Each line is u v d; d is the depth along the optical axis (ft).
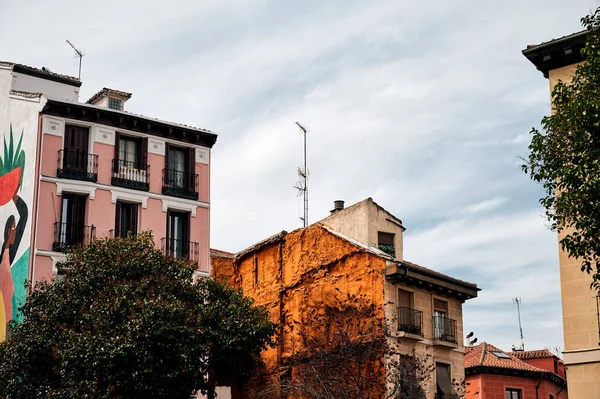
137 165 143.02
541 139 79.61
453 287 139.54
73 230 134.72
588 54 79.00
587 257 79.41
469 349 176.35
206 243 145.79
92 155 138.10
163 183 143.74
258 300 155.22
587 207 75.87
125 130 142.41
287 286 149.89
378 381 122.83
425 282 134.51
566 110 78.23
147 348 101.81
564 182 77.25
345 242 140.56
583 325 94.94
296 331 143.43
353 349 122.93
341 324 126.72
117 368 100.58
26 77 155.12
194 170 147.64
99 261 110.42
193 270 118.52
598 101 74.90
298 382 126.41
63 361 100.99
